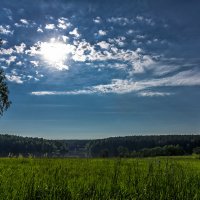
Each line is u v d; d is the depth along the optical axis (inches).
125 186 331.3
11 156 1007.0
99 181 384.5
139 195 287.6
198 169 639.8
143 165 636.1
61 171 413.7
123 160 723.4
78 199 273.6
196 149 6131.9
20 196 283.9
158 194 290.8
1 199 271.7
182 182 327.9
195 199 286.8
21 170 531.8
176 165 393.7
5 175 441.7
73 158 987.3
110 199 271.9
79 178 431.2
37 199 277.7
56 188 289.7
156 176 339.6
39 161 799.7
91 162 805.9
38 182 330.0
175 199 283.9
